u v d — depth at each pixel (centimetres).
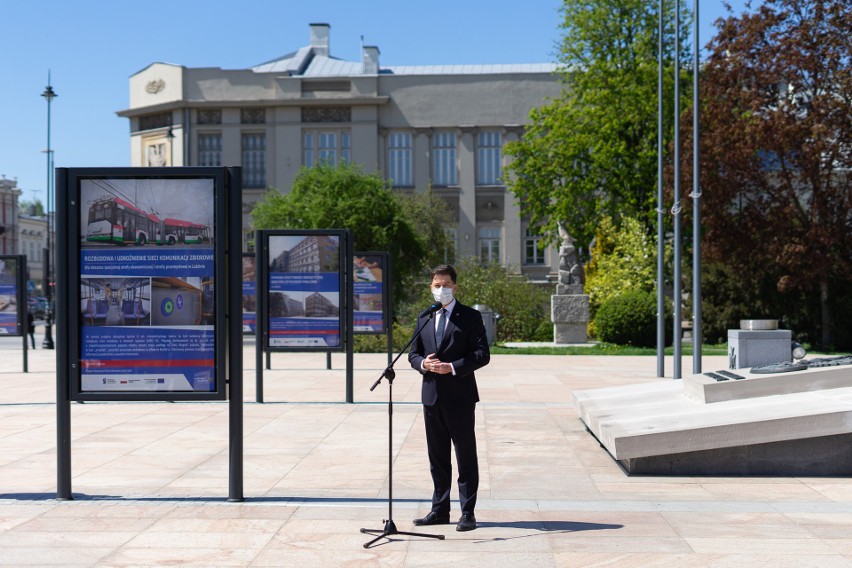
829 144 3409
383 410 1484
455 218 6072
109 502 786
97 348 786
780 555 615
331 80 5978
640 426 959
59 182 784
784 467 917
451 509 760
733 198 3647
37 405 1584
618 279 4012
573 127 4403
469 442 691
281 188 5941
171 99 6009
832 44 3409
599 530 686
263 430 1245
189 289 787
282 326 1612
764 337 1305
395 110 6044
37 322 7381
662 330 2183
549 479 902
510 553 621
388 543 650
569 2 4425
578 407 1283
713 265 3812
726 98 3631
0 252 10138
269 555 620
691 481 890
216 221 785
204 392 787
